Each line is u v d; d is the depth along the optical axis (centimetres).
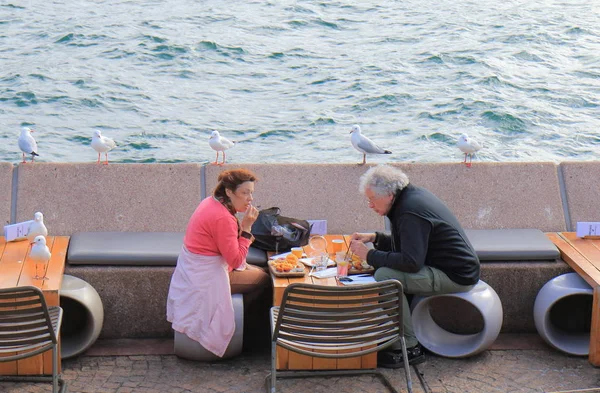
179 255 779
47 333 657
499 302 785
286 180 949
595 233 897
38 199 910
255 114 2600
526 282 851
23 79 2850
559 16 3919
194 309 757
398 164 969
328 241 881
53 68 2994
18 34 3472
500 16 3950
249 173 754
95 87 2808
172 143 2339
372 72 3038
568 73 3033
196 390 721
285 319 661
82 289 767
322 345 675
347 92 2820
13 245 838
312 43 3472
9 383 718
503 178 964
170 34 3506
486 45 3403
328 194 946
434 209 765
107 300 823
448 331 853
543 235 895
